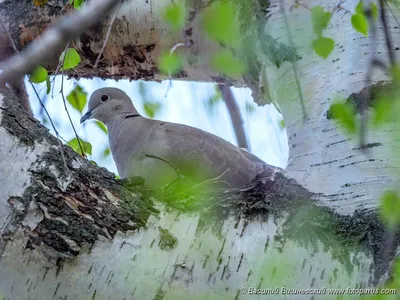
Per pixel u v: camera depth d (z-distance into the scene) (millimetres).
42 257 5020
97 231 5129
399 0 6574
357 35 6652
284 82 7016
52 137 5410
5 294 4992
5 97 5473
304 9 7066
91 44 8547
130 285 5066
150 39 8469
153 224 5254
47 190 5121
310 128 6508
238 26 7324
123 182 5449
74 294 5043
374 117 6004
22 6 8484
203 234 5270
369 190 5762
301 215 5410
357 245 5262
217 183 8023
